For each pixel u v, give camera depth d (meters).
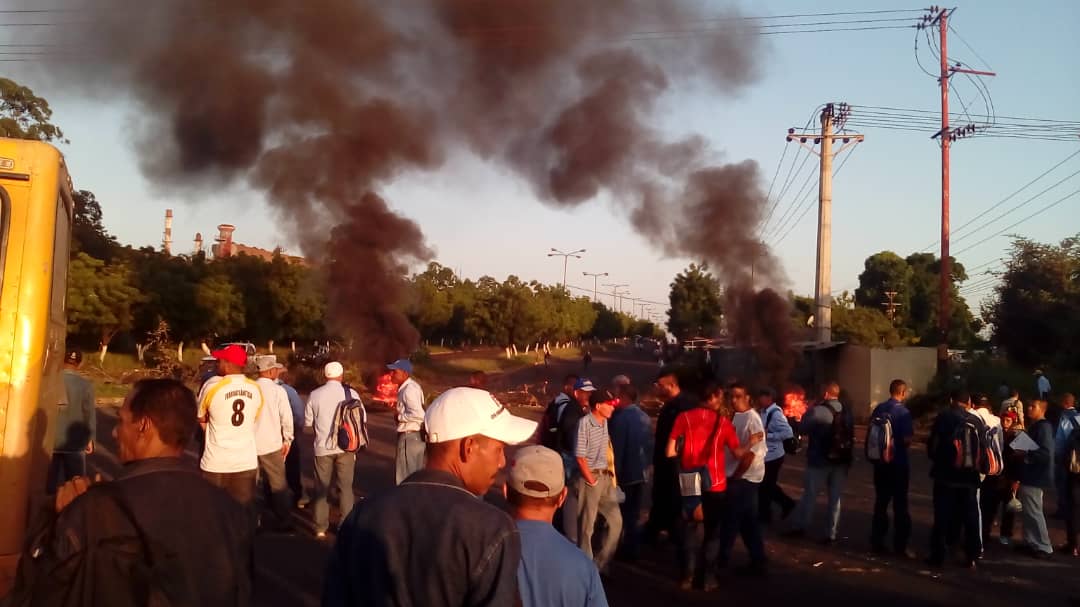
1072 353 27.69
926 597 7.11
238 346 7.12
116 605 2.51
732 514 7.58
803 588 7.30
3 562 4.01
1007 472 9.16
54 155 4.41
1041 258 30.30
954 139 25.77
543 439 7.73
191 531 2.65
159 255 45.62
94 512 2.58
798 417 12.27
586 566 2.89
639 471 8.08
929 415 23.48
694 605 6.71
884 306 64.19
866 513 11.00
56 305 4.90
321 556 7.72
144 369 34.22
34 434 4.21
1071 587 7.52
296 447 10.01
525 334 65.75
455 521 2.35
